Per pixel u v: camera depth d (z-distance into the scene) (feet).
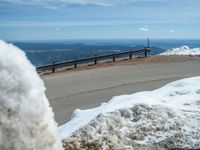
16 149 3.10
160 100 19.75
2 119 3.06
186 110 17.97
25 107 3.19
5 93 3.13
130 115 17.10
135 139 15.52
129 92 53.47
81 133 15.74
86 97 52.06
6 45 3.36
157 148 14.92
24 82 3.25
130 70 74.90
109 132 15.83
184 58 89.66
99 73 73.72
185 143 15.10
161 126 16.21
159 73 68.74
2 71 3.16
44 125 3.40
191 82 24.86
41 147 3.32
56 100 51.31
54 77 73.15
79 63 93.30
